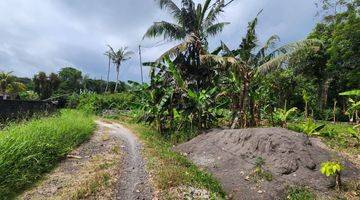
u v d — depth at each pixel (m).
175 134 16.95
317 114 31.41
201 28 20.86
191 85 20.05
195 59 20.36
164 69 19.59
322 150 11.52
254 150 11.27
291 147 10.76
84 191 7.84
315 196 8.96
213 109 17.89
